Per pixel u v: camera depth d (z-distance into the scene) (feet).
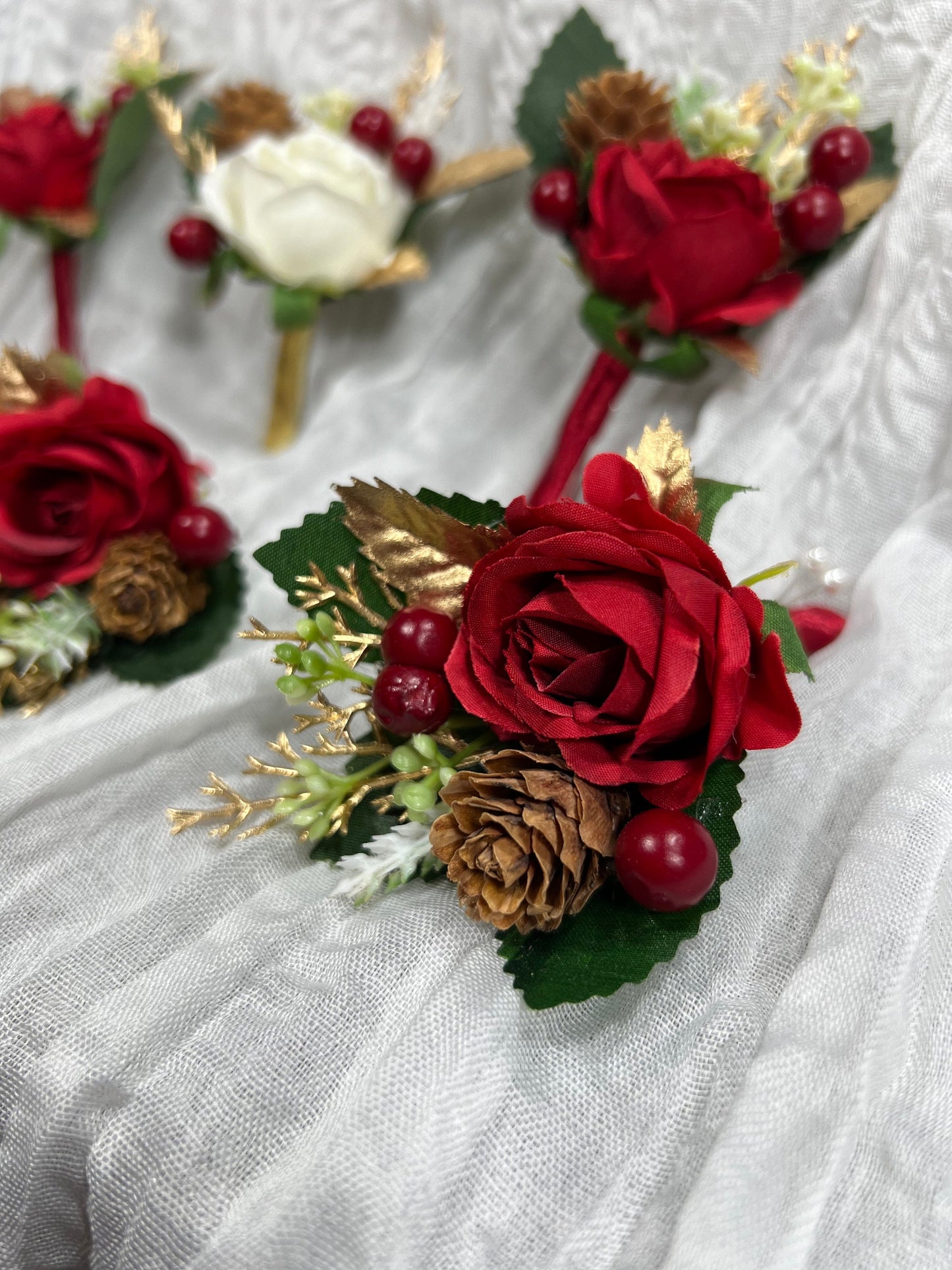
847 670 0.57
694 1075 0.45
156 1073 0.45
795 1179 0.40
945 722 0.53
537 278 0.76
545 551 0.43
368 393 0.79
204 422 0.88
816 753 0.55
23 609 0.63
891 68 0.62
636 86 0.62
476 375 0.79
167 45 0.83
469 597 0.46
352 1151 0.41
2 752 0.61
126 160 0.78
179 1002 0.47
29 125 0.76
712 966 0.48
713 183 0.58
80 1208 0.46
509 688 0.47
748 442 0.64
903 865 0.47
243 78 0.82
